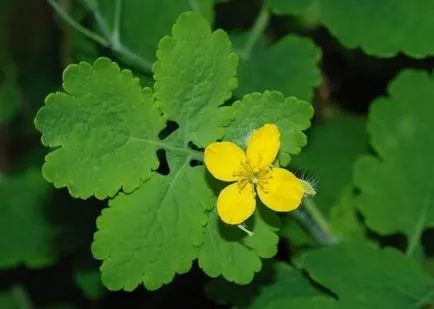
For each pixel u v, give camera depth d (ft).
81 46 1.26
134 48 1.21
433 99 1.22
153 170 1.00
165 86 0.99
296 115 1.00
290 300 1.11
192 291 1.42
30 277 1.45
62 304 1.46
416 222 1.20
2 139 1.60
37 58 1.59
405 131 1.22
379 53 1.17
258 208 1.02
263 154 0.96
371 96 1.44
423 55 1.16
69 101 0.96
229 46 0.99
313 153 1.37
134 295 1.44
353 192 1.27
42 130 0.96
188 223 1.00
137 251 0.99
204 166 1.01
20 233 1.34
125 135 0.99
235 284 1.16
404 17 1.17
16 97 1.57
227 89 1.00
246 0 1.38
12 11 1.60
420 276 1.13
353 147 1.38
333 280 1.12
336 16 1.19
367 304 1.11
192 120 1.01
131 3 1.22
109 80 0.97
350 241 1.18
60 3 1.36
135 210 0.99
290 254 1.28
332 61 1.43
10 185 1.36
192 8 1.22
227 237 1.02
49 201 1.35
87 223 1.34
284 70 1.25
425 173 1.21
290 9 1.24
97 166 0.98
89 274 1.33
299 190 0.96
